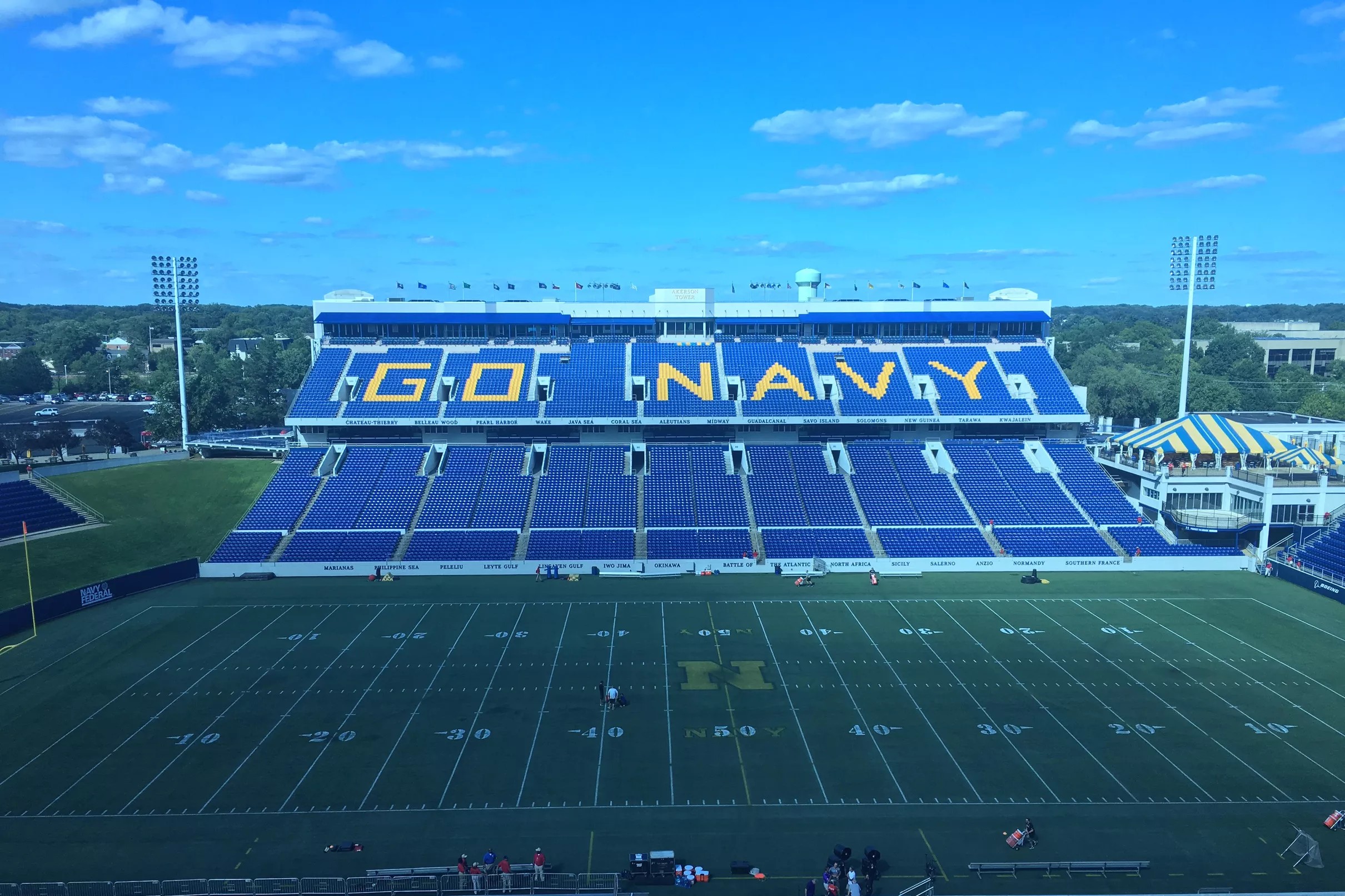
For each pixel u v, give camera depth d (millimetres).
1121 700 54625
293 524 88062
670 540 85812
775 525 88500
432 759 47375
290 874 37656
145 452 111938
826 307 114062
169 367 171625
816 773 46031
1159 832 40844
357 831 40781
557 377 106312
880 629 67188
